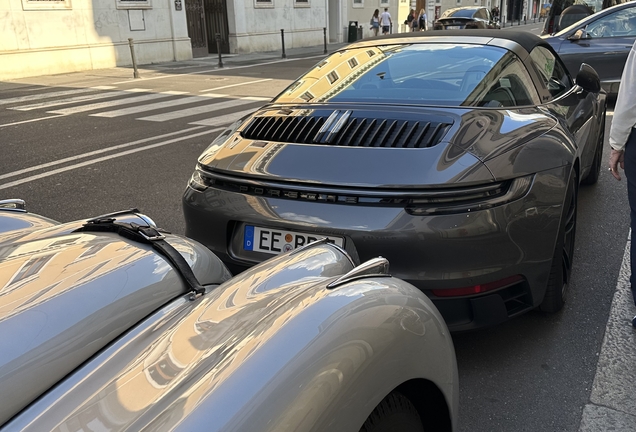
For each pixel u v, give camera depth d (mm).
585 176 5000
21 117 10133
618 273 3709
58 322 1385
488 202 2449
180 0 20531
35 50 16266
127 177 6340
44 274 1585
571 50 9711
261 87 13484
